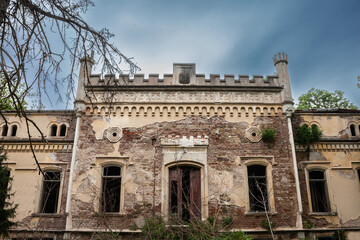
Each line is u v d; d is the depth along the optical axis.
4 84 6.48
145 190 15.02
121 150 15.67
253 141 15.88
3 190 13.11
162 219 13.38
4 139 16.89
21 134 17.09
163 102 16.39
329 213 15.59
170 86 16.58
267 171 15.47
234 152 15.69
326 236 15.20
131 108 16.33
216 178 15.23
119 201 15.19
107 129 15.98
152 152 15.64
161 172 15.29
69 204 14.73
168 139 15.80
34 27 6.76
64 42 7.14
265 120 16.28
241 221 14.57
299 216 14.77
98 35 7.35
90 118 16.17
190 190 15.16
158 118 16.22
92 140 15.80
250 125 16.17
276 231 14.41
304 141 16.58
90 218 14.52
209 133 15.98
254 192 15.60
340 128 17.23
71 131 17.08
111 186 15.45
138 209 14.70
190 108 16.38
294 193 15.12
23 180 16.19
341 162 16.62
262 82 17.06
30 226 15.32
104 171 15.66
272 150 15.77
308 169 16.44
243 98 16.62
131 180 15.20
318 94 31.50
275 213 14.62
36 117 17.36
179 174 15.05
